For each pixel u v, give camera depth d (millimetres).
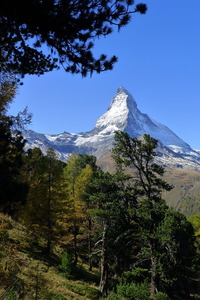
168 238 19453
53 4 5129
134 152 22406
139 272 20922
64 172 32375
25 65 6352
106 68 6117
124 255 27125
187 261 26938
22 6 5043
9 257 12391
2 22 5441
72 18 5336
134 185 22312
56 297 15688
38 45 5977
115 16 5469
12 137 9047
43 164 27047
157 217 21641
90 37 5746
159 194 22266
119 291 19812
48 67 6375
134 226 22297
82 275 26391
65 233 31578
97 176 24156
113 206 21875
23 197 8180
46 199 26688
